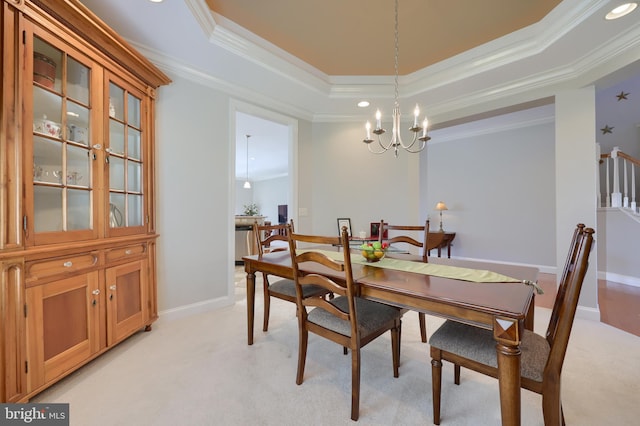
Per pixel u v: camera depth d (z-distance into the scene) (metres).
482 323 1.13
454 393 1.61
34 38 1.47
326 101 3.50
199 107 2.83
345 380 1.72
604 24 2.05
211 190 2.93
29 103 1.43
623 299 3.28
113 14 1.97
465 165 5.79
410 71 3.18
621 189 4.47
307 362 1.93
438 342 1.35
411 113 3.81
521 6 2.12
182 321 2.62
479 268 1.79
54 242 1.56
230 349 2.10
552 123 4.84
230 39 2.36
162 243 2.59
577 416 1.42
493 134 5.45
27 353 1.41
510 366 1.05
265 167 9.60
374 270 1.74
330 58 2.89
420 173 4.23
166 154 2.61
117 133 2.09
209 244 2.92
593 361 1.94
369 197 3.98
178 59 2.57
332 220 4.00
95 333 1.80
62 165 1.64
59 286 1.58
